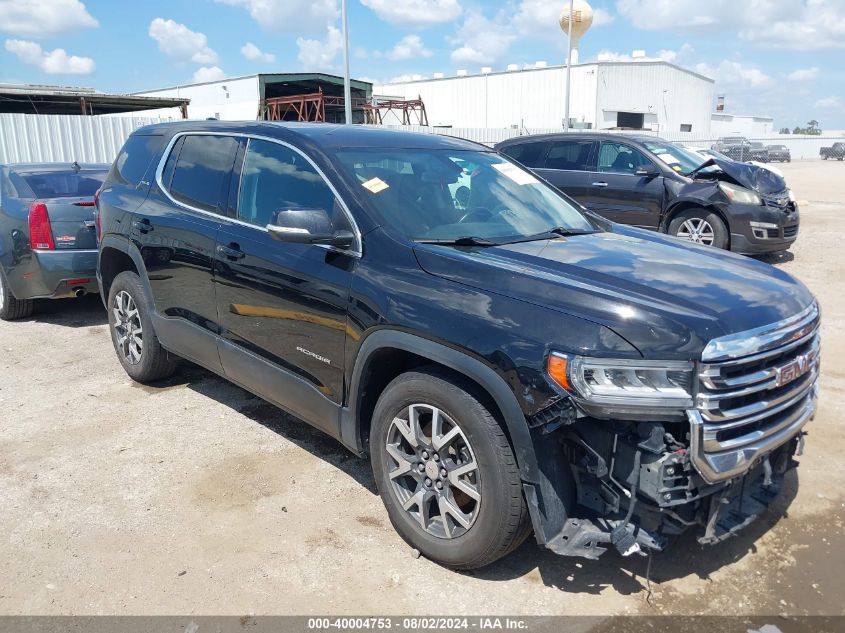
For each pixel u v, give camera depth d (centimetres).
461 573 304
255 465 400
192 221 430
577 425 265
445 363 282
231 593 291
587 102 4900
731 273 314
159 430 447
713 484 257
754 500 298
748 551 320
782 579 300
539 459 263
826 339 624
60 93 2311
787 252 1059
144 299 487
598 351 250
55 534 333
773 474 305
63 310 764
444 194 373
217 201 421
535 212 399
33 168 729
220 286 405
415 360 322
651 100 5250
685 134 4325
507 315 271
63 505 358
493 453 274
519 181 427
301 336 354
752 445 265
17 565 310
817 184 2464
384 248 321
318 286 338
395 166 377
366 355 316
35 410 479
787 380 275
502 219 375
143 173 495
